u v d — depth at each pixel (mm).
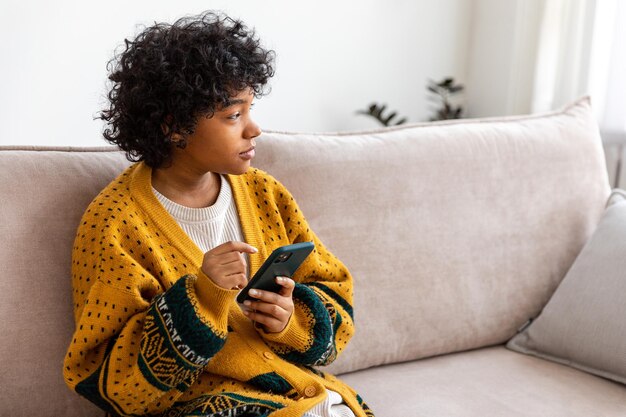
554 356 1764
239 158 1302
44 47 2383
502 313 1812
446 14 2986
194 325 1149
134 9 2484
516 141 1868
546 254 1869
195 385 1277
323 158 1637
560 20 2678
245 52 1283
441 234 1744
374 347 1658
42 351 1326
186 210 1327
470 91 3061
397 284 1687
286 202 1475
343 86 2877
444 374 1677
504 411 1520
